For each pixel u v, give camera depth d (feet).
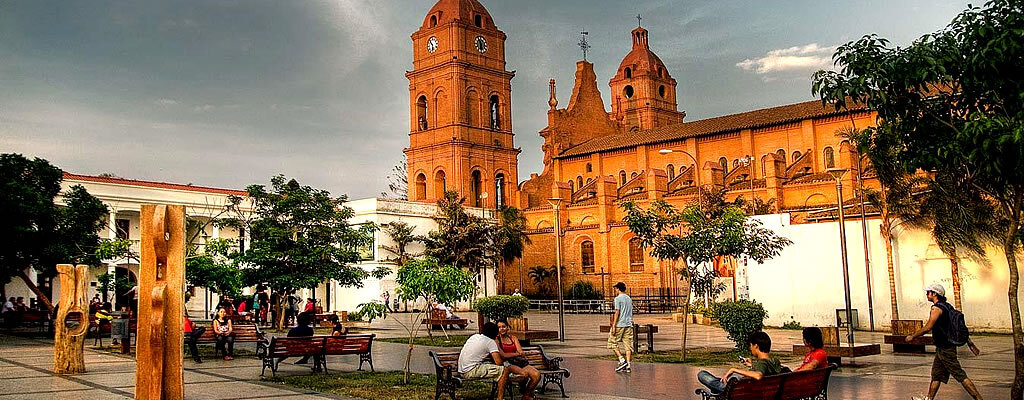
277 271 117.60
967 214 101.71
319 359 63.10
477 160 274.77
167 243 45.32
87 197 120.47
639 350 80.38
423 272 59.88
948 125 43.52
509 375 45.73
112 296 157.69
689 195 225.15
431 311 124.47
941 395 49.39
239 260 117.08
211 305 175.32
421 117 284.00
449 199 234.79
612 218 254.27
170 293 45.09
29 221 105.50
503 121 286.25
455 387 46.62
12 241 103.50
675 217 75.66
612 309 203.51
